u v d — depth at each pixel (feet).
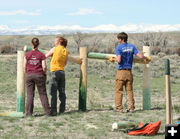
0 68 85.97
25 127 20.93
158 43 227.40
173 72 90.89
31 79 25.12
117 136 18.80
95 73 83.41
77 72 83.56
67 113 26.68
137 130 19.38
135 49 27.63
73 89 57.88
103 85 63.82
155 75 80.33
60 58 26.30
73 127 21.26
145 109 29.96
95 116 25.59
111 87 61.36
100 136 18.74
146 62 29.30
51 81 26.27
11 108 32.14
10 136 18.30
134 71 88.53
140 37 238.48
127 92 27.86
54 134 19.16
